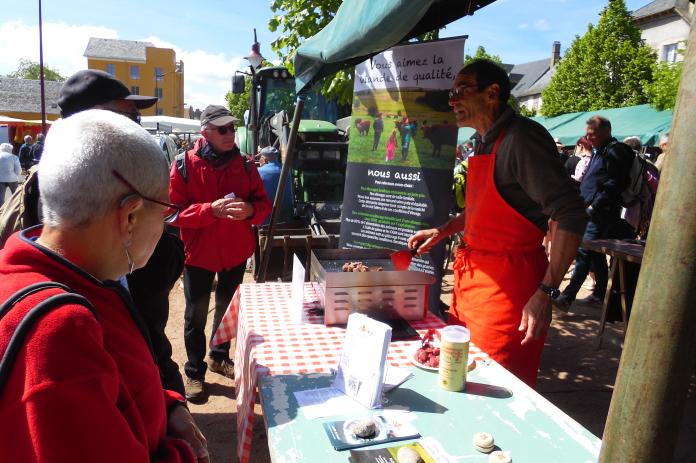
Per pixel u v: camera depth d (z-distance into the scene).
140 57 65.81
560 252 2.01
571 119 15.69
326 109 8.32
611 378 3.71
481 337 2.29
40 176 0.94
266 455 2.81
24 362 0.78
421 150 3.38
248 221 3.30
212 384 3.55
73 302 0.85
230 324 2.84
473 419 1.45
